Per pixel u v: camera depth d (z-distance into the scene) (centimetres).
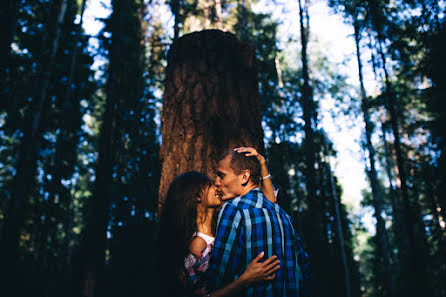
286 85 2250
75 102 1566
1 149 1502
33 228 1270
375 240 2050
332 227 2020
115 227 1431
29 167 931
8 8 934
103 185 863
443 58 941
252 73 321
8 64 1066
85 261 805
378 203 1529
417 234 1571
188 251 176
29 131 964
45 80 1031
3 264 816
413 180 1483
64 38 1424
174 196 189
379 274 2055
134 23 1578
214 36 323
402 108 1702
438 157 1277
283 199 1798
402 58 927
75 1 1471
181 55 317
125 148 1711
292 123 2075
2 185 1338
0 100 1138
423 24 779
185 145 273
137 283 1262
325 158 2045
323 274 1256
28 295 894
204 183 194
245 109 295
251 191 175
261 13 2064
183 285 172
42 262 1116
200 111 283
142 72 1700
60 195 1372
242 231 157
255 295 150
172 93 299
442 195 1316
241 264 155
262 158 214
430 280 1509
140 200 1466
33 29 1197
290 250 163
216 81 295
